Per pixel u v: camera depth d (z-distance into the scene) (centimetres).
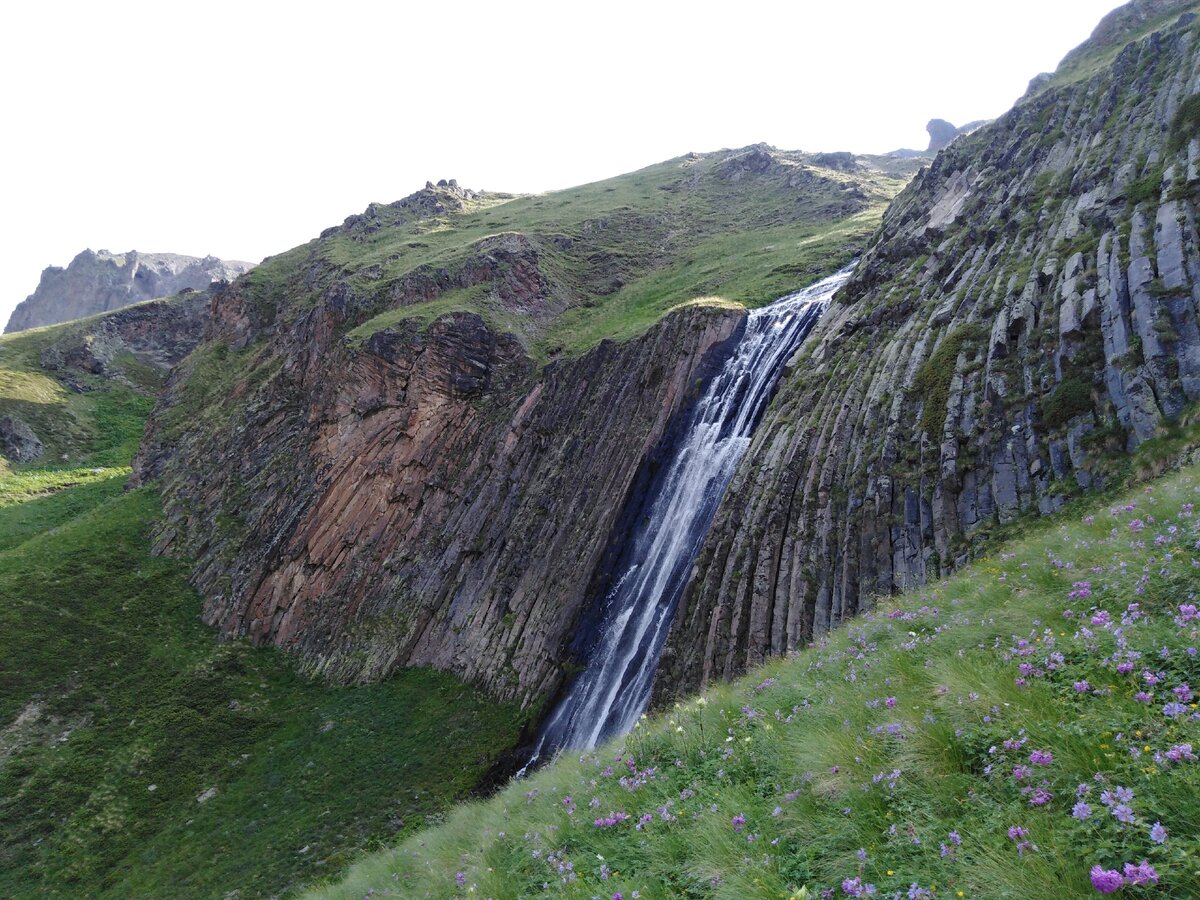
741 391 3869
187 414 7562
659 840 768
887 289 3400
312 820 3200
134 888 2994
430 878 1151
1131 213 2350
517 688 3659
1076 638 768
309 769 3594
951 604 1209
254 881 2861
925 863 538
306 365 6156
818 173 9281
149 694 4238
